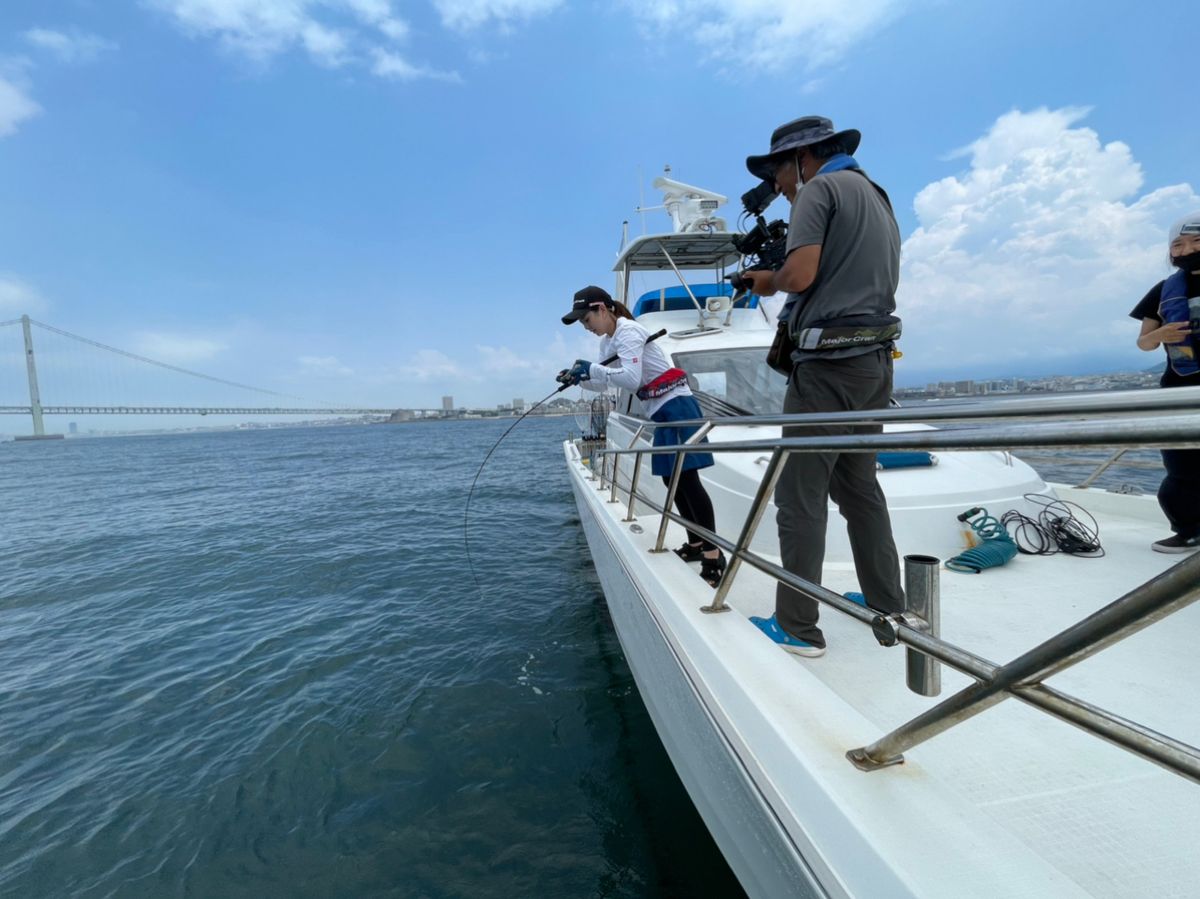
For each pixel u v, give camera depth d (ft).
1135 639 5.45
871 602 5.65
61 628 16.11
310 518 31.17
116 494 49.21
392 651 13.12
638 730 9.40
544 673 11.57
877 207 5.16
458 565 20.16
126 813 8.32
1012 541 7.61
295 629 14.89
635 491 9.00
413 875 6.96
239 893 6.91
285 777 8.86
